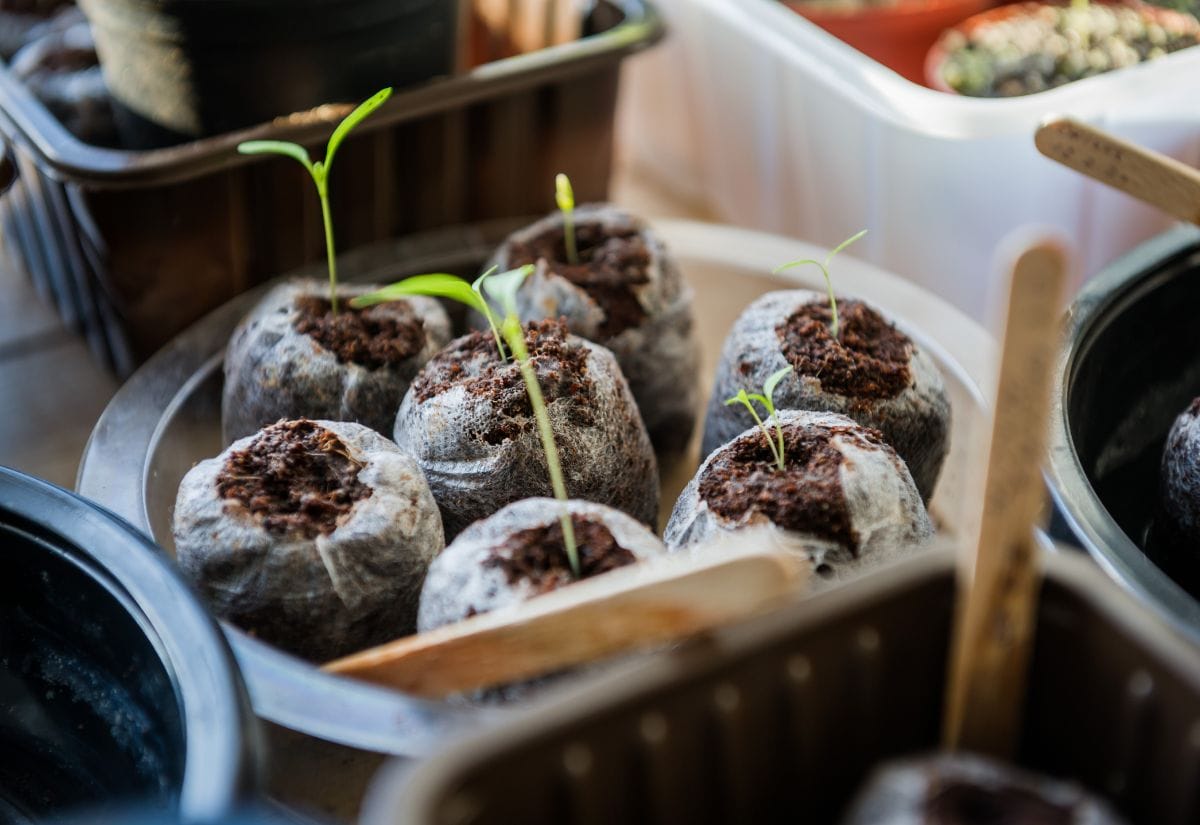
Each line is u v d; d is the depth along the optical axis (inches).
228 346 12.1
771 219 17.3
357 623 9.9
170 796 8.0
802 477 9.7
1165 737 6.9
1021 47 15.9
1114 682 7.0
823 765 7.2
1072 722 7.2
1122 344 10.9
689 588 7.4
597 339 12.1
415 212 14.6
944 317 12.8
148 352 13.8
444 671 8.1
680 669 6.7
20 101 13.4
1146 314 11.0
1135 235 14.5
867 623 7.1
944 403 11.3
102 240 12.9
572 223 12.8
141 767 8.7
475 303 9.5
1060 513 9.0
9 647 9.2
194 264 13.3
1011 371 6.7
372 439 10.4
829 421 10.2
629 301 12.2
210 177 12.9
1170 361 11.4
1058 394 9.8
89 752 9.1
